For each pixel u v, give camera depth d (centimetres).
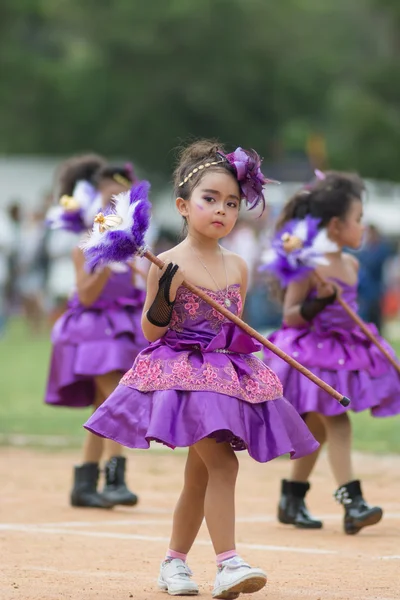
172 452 2503
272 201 5278
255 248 4422
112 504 1819
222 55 10956
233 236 4853
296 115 11231
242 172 1248
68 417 2973
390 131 8844
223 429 1168
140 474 2209
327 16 12138
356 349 1670
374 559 1425
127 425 1209
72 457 2389
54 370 1862
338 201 1700
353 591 1233
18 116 11181
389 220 6944
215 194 1245
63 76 11056
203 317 1243
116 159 10675
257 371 1232
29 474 2175
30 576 1301
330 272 1691
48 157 11131
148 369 1220
